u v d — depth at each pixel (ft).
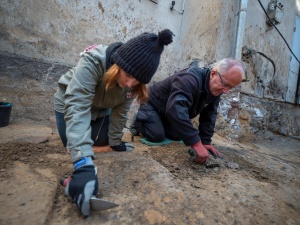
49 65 9.43
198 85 5.40
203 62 10.32
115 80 3.68
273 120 14.03
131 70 3.29
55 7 9.46
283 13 13.74
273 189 4.53
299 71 16.11
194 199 3.64
